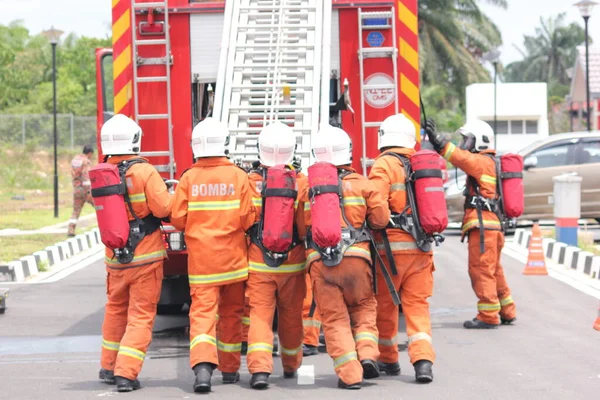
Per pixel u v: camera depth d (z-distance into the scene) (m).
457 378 9.87
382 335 10.01
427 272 9.77
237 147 11.62
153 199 9.41
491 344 11.88
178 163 12.67
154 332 13.08
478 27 65.81
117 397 9.14
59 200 42.31
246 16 12.47
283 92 11.80
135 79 12.56
